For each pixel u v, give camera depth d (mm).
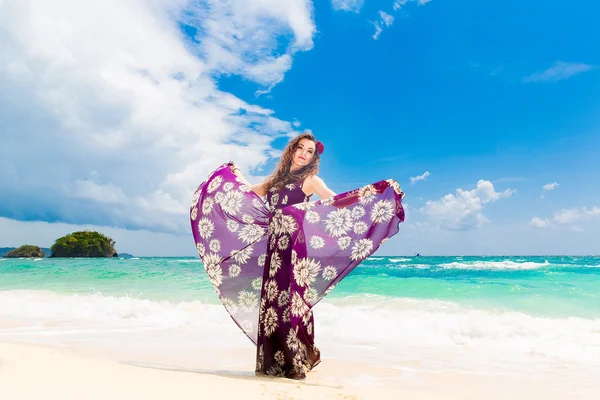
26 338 5410
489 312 7488
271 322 3723
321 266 3828
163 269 21594
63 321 6902
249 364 4145
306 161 4137
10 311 7887
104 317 7297
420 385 3490
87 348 4758
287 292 3725
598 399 3152
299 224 3865
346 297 9609
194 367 3959
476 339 5559
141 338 5457
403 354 4773
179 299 9461
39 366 2951
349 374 3848
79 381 2654
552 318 6906
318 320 6809
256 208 4102
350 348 5125
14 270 21156
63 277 15953
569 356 4676
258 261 4031
